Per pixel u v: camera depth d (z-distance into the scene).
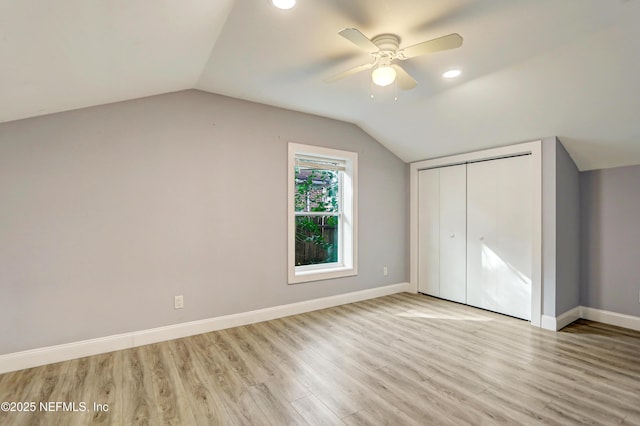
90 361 2.48
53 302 2.47
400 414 1.84
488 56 2.40
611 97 2.57
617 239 3.38
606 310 3.44
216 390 2.08
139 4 1.52
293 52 2.37
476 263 3.98
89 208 2.60
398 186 4.75
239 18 1.93
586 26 2.00
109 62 2.01
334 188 4.30
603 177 3.48
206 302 3.12
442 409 1.89
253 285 3.39
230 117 3.27
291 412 1.86
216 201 3.18
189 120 3.05
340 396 2.02
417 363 2.47
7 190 2.33
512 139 3.49
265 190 3.47
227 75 2.78
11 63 1.62
